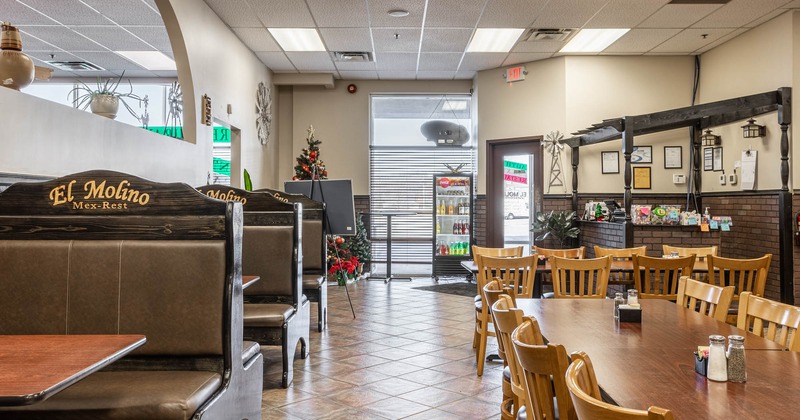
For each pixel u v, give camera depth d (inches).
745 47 320.5
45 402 92.3
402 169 446.3
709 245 300.0
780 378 79.2
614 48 354.3
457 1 277.9
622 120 303.7
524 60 382.3
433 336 238.8
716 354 78.4
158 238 109.0
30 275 107.5
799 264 282.4
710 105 292.2
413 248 446.9
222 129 439.8
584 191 369.4
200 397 97.0
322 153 442.9
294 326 181.9
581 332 109.3
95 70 403.2
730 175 328.5
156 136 223.1
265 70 398.9
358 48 357.7
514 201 400.8
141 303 107.4
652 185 367.9
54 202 109.7
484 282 196.1
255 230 190.4
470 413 151.7
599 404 51.1
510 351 100.2
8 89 141.8
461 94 445.7
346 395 165.9
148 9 281.4
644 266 199.3
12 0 269.1
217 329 107.7
